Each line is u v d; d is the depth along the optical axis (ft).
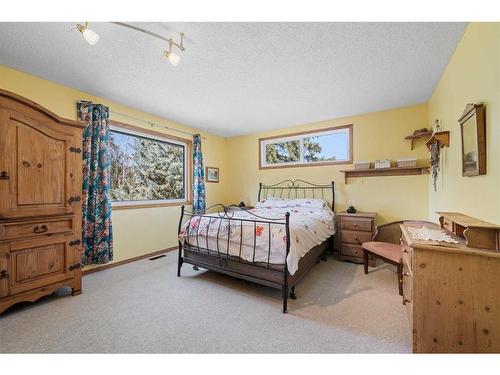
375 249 8.50
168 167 13.30
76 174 7.52
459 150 6.35
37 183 6.60
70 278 7.26
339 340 5.16
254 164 15.83
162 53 6.70
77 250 7.45
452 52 6.58
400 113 11.09
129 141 11.30
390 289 7.84
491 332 3.97
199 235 8.68
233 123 13.71
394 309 6.49
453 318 4.16
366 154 11.91
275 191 14.88
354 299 7.13
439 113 8.49
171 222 12.96
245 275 7.51
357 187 12.19
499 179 4.19
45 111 6.71
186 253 9.10
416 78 8.21
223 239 8.05
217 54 6.71
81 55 6.81
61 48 6.45
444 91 7.73
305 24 5.46
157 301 7.02
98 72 7.80
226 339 5.21
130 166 11.34
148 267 10.14
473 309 4.05
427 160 10.46
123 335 5.33
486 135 4.66
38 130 6.63
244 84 8.67
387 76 8.05
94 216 9.27
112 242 9.82
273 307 6.68
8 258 6.06
